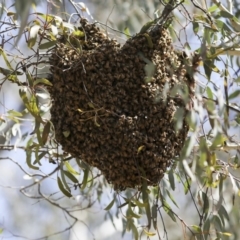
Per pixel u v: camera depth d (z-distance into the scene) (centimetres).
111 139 602
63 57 608
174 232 909
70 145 609
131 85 603
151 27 610
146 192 604
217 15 623
